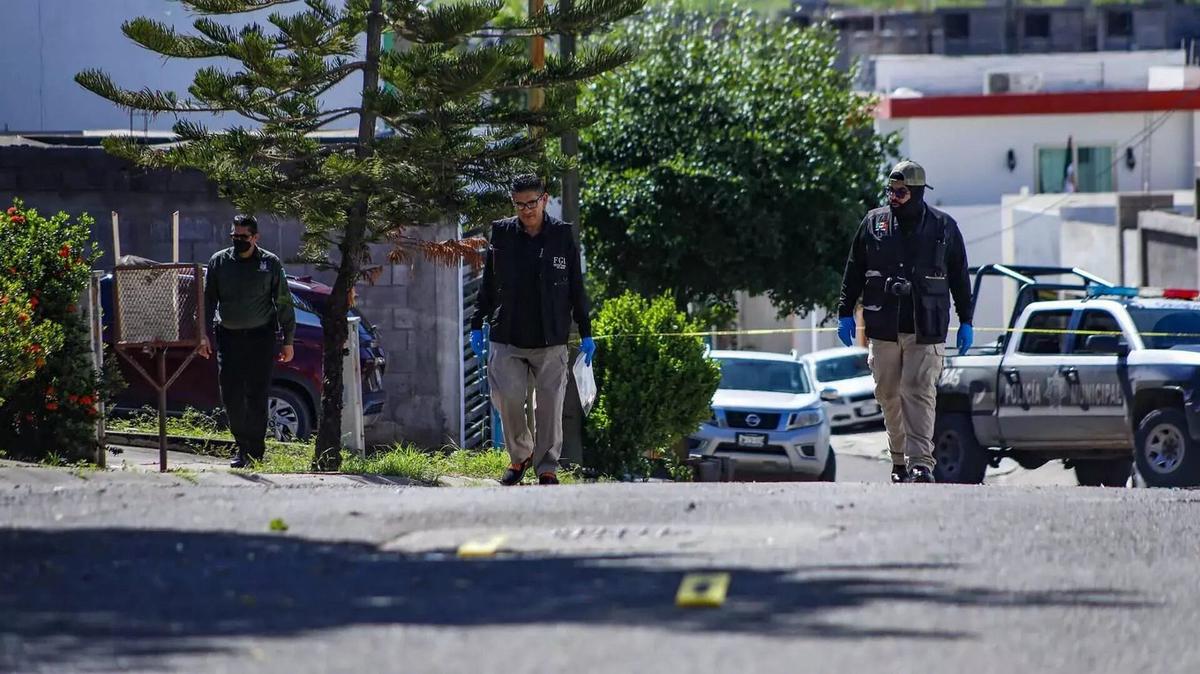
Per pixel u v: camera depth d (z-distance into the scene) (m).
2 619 13.22
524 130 35.12
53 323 28.70
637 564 15.81
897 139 84.75
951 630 13.07
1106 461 46.56
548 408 28.64
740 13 87.56
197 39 33.59
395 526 18.36
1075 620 13.66
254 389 32.16
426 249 34.38
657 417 43.62
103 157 48.47
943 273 29.66
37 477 23.80
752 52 85.94
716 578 14.88
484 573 15.36
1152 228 83.12
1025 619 13.62
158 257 48.62
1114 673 11.90
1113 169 118.19
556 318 28.34
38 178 48.47
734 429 54.06
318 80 33.19
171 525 18.17
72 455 29.55
